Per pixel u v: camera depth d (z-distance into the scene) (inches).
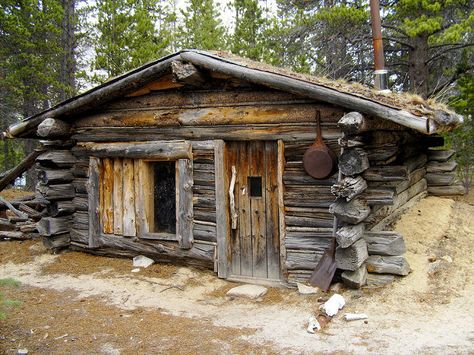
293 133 234.4
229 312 213.6
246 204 252.4
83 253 311.0
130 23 624.1
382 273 220.4
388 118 191.2
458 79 510.6
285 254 237.5
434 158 380.8
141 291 245.6
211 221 258.7
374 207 235.9
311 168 224.2
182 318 207.6
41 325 200.7
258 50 663.8
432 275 224.2
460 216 323.9
